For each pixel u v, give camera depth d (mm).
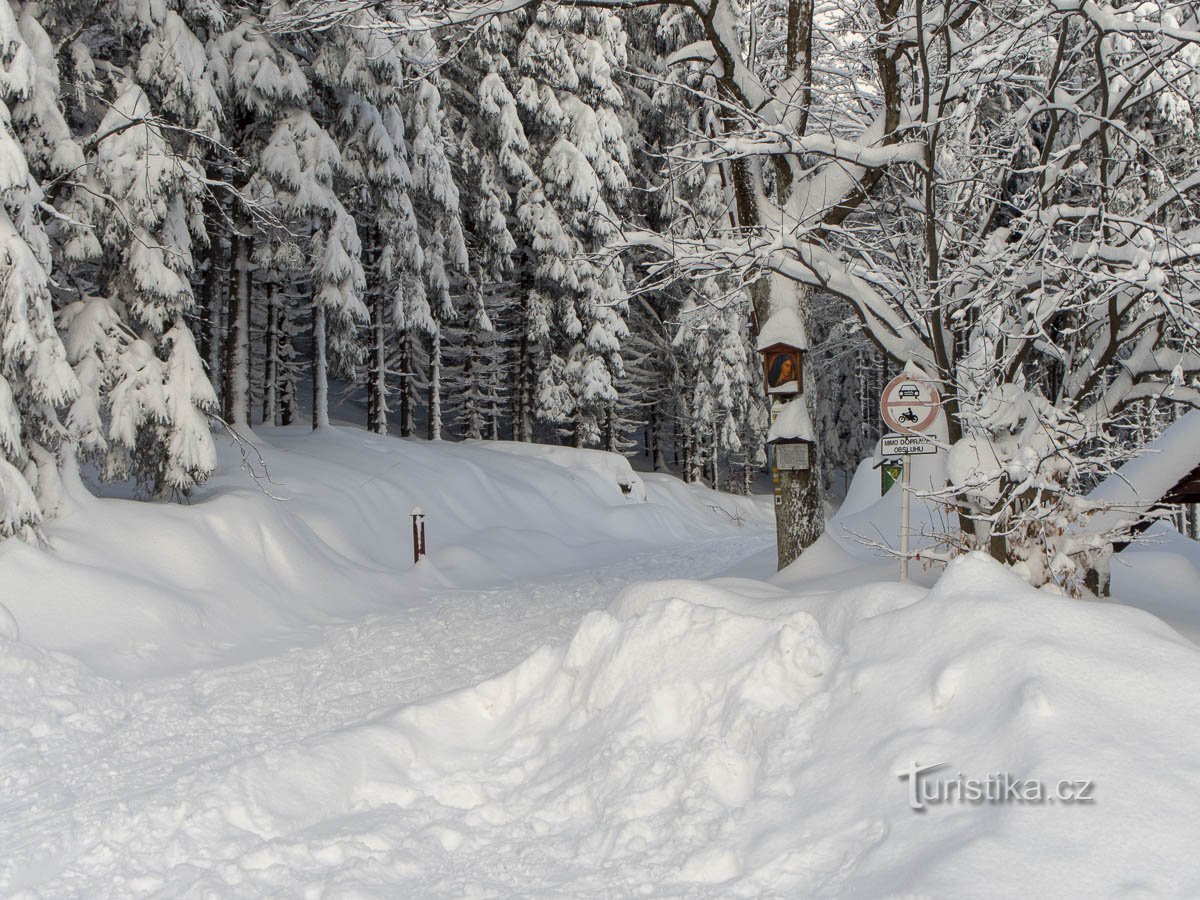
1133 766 4059
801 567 10633
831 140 9500
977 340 8914
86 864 4891
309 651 10500
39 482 10758
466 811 5625
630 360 39375
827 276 9398
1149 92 8984
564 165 27969
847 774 4723
